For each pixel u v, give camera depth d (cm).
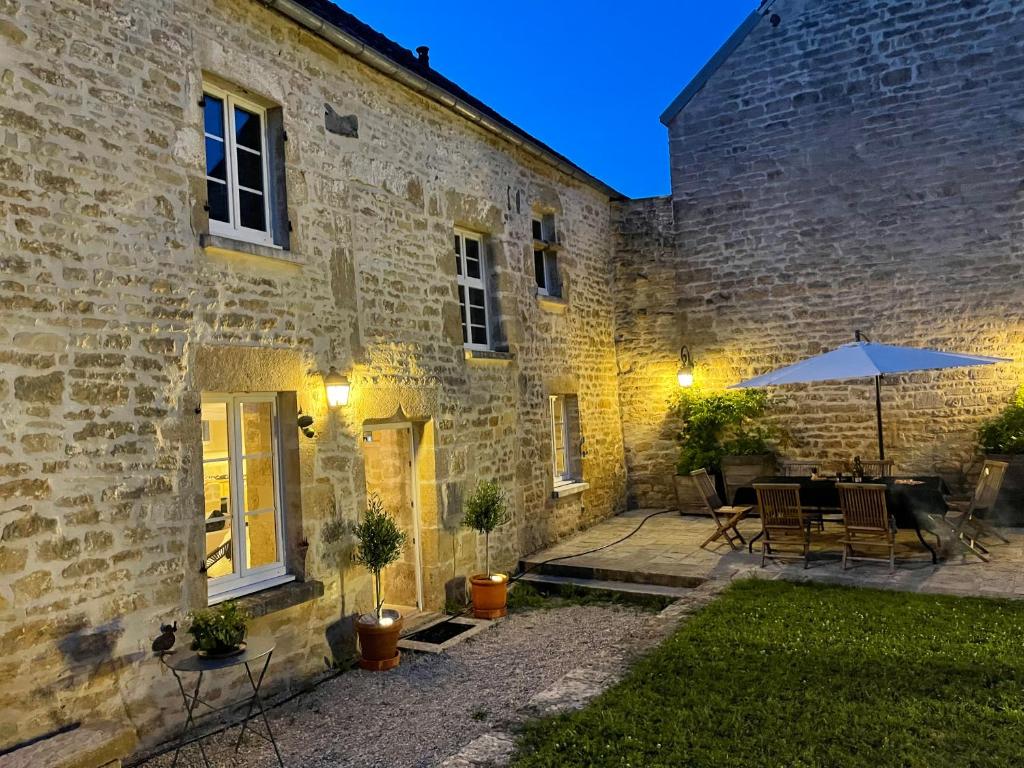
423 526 701
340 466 587
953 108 928
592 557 816
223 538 512
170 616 446
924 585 617
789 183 1018
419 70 870
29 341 390
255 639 442
